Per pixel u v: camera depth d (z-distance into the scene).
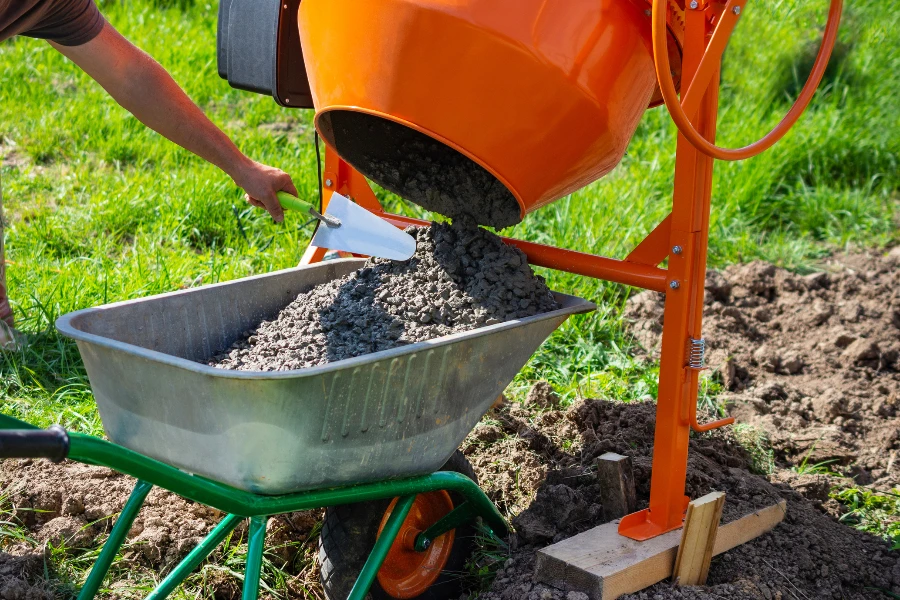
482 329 2.02
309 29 2.18
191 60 6.43
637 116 2.27
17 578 2.30
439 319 2.24
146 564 2.50
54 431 1.51
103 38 2.31
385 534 2.10
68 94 5.94
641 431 3.04
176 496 2.67
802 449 3.23
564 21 1.98
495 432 3.03
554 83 1.99
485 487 2.79
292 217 4.51
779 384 3.66
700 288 2.28
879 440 3.37
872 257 4.99
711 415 3.34
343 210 2.41
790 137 5.78
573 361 3.65
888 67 6.91
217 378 1.69
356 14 2.02
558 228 4.49
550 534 2.49
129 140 5.28
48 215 4.36
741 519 2.49
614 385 3.45
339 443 1.86
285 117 6.00
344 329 2.27
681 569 2.27
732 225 5.05
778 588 2.36
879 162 5.98
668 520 2.38
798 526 2.63
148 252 4.04
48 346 3.36
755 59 6.61
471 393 2.13
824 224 5.36
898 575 2.51
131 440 2.00
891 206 5.65
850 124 6.11
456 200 2.38
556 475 2.73
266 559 2.54
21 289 3.62
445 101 2.00
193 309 2.27
